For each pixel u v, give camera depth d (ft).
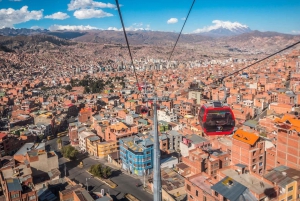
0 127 539.29
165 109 536.83
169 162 350.02
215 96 644.27
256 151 277.03
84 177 354.74
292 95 513.04
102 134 462.19
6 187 251.39
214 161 283.59
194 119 469.98
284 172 208.85
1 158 355.15
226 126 112.16
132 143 368.89
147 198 297.12
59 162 404.16
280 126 272.92
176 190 278.46
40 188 311.06
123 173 361.71
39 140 488.85
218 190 185.57
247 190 182.19
